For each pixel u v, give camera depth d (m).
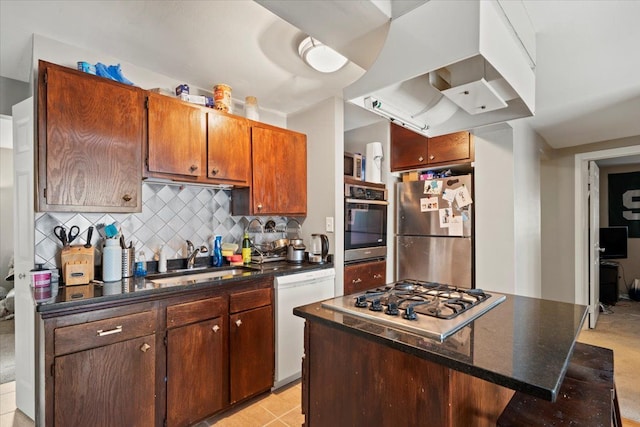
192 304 1.88
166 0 1.53
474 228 2.87
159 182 2.24
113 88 1.85
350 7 1.08
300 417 2.03
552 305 1.51
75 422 1.48
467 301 1.48
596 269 4.05
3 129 3.48
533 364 0.88
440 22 1.04
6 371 2.59
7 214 4.80
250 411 2.09
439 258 3.04
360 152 3.58
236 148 2.40
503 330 1.16
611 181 5.37
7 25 1.71
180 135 2.10
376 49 1.34
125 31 1.79
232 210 2.70
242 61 2.11
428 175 3.22
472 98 1.32
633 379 2.55
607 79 2.11
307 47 1.88
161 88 2.21
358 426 1.22
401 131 3.29
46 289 1.68
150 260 2.26
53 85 1.66
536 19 1.47
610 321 4.05
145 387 1.69
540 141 3.50
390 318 1.23
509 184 2.66
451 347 1.00
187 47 1.95
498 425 1.03
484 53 0.99
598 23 1.51
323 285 2.60
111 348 1.58
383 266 3.23
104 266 1.90
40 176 1.63
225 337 2.04
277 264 2.67
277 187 2.68
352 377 1.24
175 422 1.80
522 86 1.35
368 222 3.07
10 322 3.77
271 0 1.04
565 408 1.09
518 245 2.74
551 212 4.06
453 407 0.98
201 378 1.91
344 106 2.87
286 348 2.34
